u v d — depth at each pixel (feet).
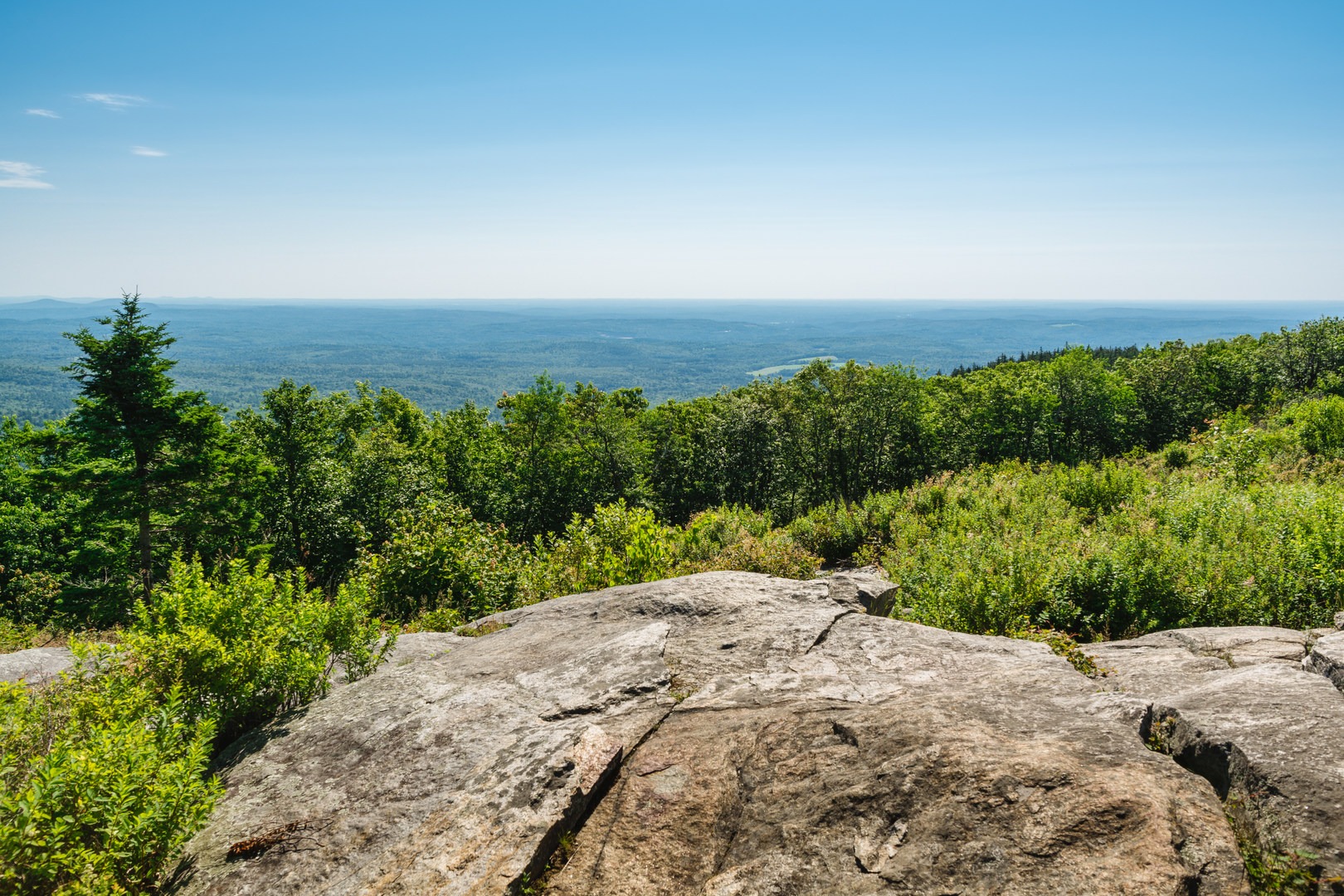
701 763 12.37
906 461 183.32
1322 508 28.81
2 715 12.84
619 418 157.79
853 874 9.30
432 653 20.75
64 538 93.35
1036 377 198.39
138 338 70.69
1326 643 13.55
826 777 11.26
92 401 71.10
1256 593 22.75
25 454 75.41
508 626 23.97
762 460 171.94
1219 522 32.04
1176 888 7.75
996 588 25.12
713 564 37.24
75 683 14.65
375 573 36.09
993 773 10.09
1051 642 19.11
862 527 51.90
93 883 9.86
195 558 17.30
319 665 16.96
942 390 217.36
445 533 37.50
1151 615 23.72
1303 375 164.66
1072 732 11.30
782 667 16.62
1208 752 10.56
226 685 15.40
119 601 75.51
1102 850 8.49
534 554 41.93
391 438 131.34
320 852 11.35
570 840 11.01
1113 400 189.47
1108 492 48.29
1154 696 13.73
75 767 10.69
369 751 14.08
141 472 73.72
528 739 13.23
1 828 9.53
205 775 14.23
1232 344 217.36
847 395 165.27
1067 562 26.89
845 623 19.31
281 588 18.40
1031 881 8.37
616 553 36.01
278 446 104.42
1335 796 8.92
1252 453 53.42
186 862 11.57
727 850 10.48
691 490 185.16
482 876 10.10
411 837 11.23
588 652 17.93
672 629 19.65
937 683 14.84
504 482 152.15
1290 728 10.39
